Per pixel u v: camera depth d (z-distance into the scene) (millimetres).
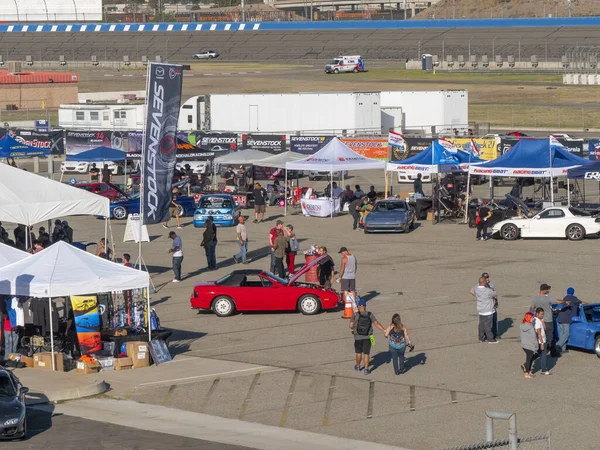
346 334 30312
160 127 33906
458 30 186000
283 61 183000
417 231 52125
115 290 26906
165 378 25844
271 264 39469
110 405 23484
